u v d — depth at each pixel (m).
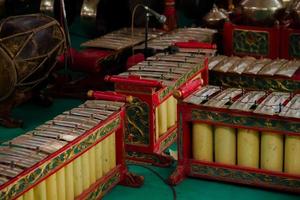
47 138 4.10
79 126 4.25
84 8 7.66
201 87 4.91
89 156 4.31
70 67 6.57
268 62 5.81
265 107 4.50
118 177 4.65
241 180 4.66
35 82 5.93
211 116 4.59
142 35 6.95
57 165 3.97
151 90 4.82
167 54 5.70
